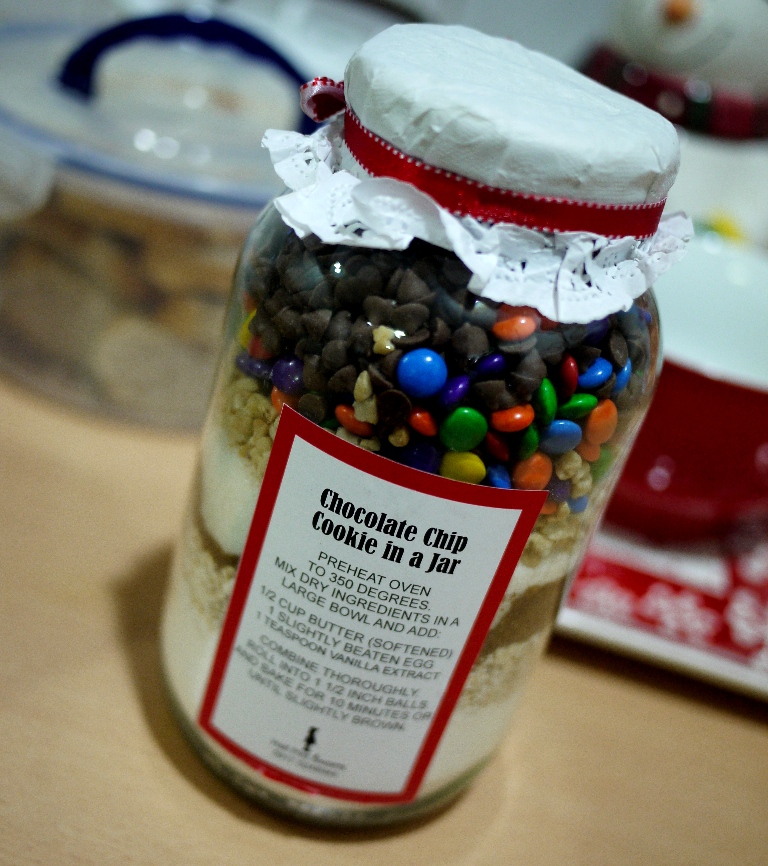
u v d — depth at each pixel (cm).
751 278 43
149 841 25
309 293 21
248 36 39
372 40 21
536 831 28
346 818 26
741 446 38
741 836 29
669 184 21
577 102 21
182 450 40
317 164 22
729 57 46
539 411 20
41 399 40
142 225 37
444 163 19
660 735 32
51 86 39
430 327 20
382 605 22
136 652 30
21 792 25
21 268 39
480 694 25
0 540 32
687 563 38
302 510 22
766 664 33
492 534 21
